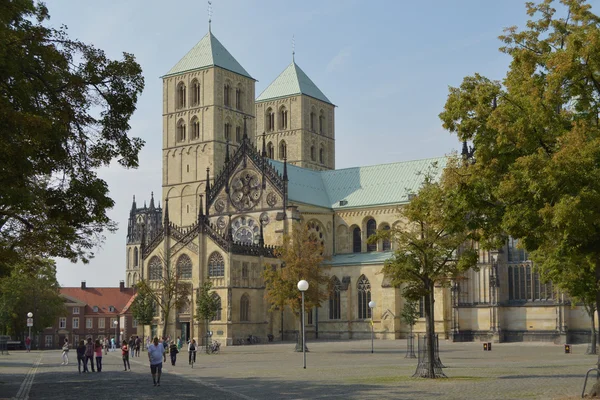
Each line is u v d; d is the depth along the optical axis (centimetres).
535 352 11025
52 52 5038
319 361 9575
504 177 5022
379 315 16400
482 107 5406
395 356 10506
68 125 5194
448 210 5641
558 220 4378
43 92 5138
